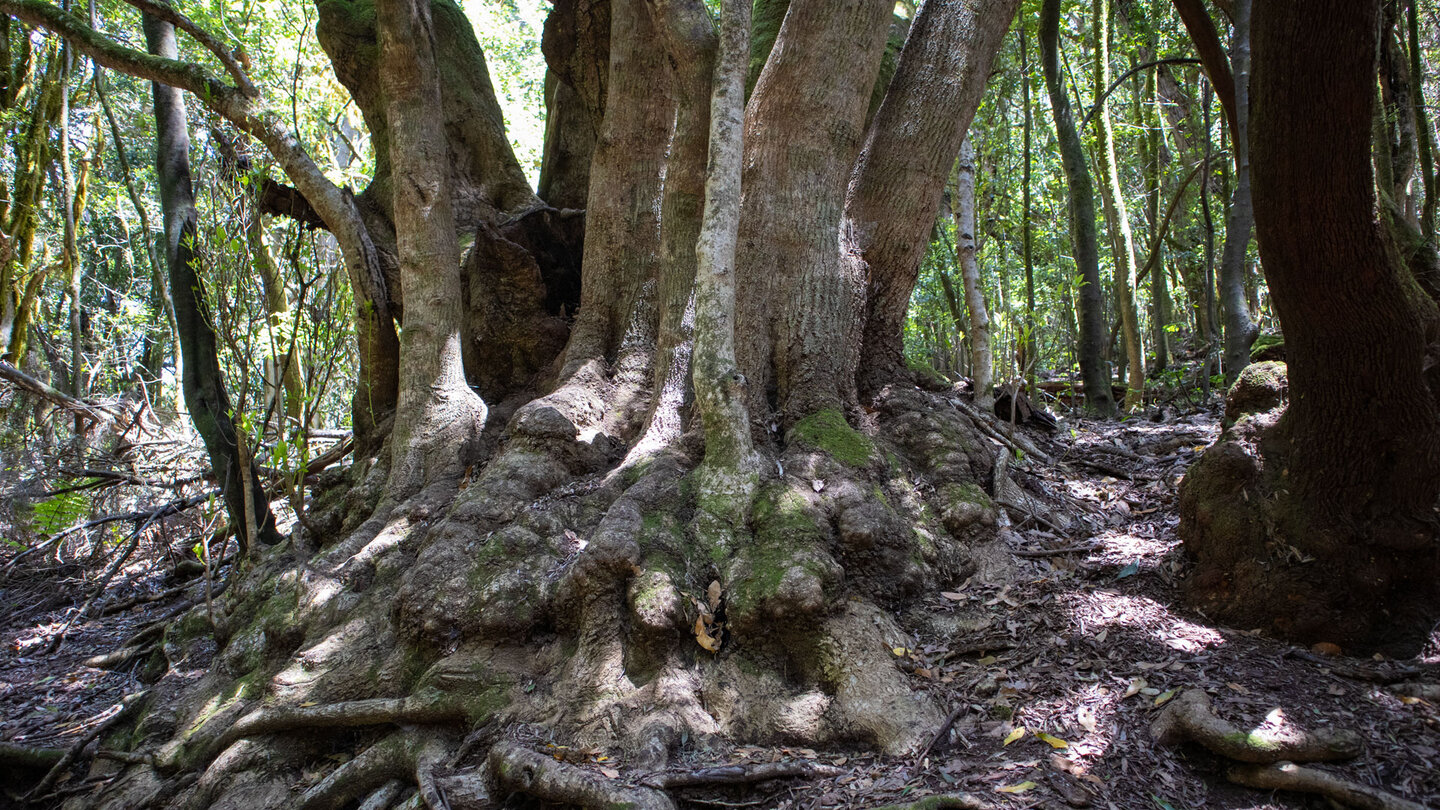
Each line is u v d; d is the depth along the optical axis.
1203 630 4.36
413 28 6.39
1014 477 6.16
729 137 5.00
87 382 16.94
